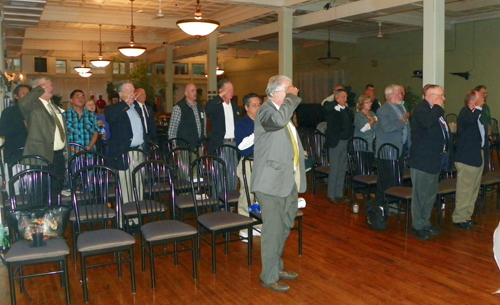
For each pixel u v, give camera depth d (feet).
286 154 10.52
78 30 42.14
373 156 19.58
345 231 15.92
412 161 14.75
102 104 46.37
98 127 18.70
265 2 28.04
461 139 15.70
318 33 44.68
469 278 11.76
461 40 38.75
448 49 39.78
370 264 12.82
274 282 11.17
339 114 19.34
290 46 29.53
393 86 16.69
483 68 37.42
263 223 10.96
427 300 10.57
